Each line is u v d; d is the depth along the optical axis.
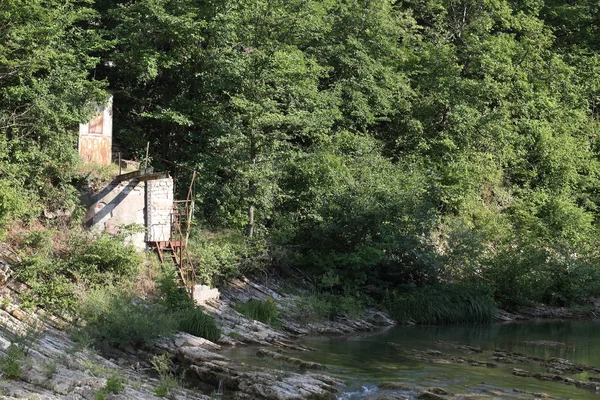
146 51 26.27
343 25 34.50
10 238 19.38
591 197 41.25
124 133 27.67
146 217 22.61
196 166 25.72
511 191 38.75
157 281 20.22
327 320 23.33
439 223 31.58
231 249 23.94
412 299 25.91
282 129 27.58
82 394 12.04
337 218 26.72
